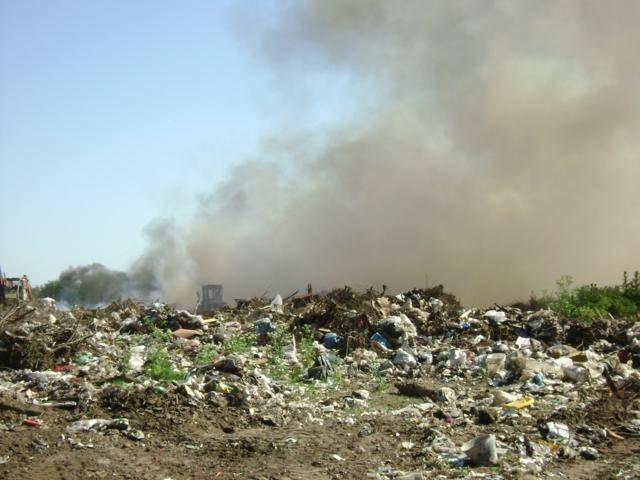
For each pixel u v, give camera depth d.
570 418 9.90
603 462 8.28
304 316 17.27
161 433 9.05
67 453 8.16
